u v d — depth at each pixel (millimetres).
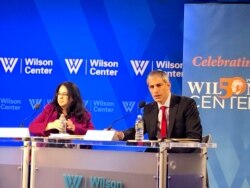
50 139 3293
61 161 3260
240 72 5512
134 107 6219
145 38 6219
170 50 6180
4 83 6359
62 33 6328
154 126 4086
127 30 6246
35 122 4645
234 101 5508
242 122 5492
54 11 6348
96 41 6285
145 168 3002
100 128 6246
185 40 5602
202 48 5566
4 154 3420
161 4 6195
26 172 3340
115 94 6250
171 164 2992
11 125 6344
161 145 2951
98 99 6273
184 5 5730
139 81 6219
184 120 4000
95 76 6273
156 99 4031
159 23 6199
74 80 6301
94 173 3158
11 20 6395
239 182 5469
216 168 5496
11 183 3391
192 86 5574
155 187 2969
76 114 4676
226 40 5527
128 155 3062
